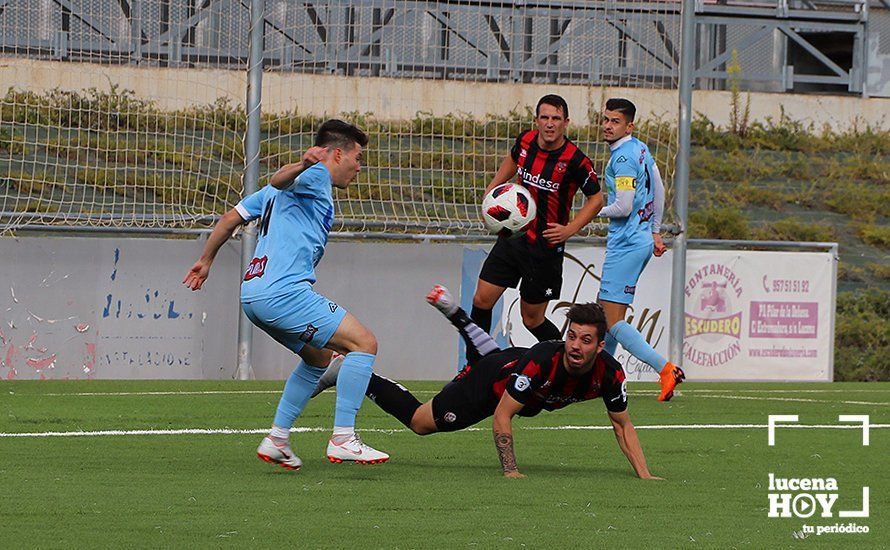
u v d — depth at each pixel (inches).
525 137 927.0
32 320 1127.6
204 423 797.9
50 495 513.7
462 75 1469.0
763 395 1091.9
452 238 1250.6
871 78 2033.7
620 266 977.5
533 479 584.1
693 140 1948.8
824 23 2025.1
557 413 877.8
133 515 469.4
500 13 1465.3
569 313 563.2
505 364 606.2
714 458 679.7
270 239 589.3
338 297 1186.6
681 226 1226.6
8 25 1391.5
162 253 1156.5
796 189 1865.2
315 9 1453.0
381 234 1208.2
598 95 1493.6
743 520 488.1
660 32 1476.4
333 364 617.3
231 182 1417.3
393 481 569.6
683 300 1230.3
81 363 1138.0
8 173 1358.3
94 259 1140.5
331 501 510.3
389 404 635.5
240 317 1160.2
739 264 1263.5
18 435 722.2
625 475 607.5
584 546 429.7
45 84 1401.3
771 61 2030.0
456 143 1443.2
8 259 1121.4
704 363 1257.4
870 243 1744.6
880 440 772.0
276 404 918.4
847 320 1508.4
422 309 1204.5
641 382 1232.2
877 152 1999.3
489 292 936.9
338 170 598.9
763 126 2006.6
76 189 1386.6
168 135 1421.0
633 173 952.3
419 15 1460.4
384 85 1460.4
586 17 1453.0
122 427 768.9
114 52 1430.9
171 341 1158.3
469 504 508.4
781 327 1273.4
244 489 538.0
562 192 919.0
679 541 442.3
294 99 1448.1
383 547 420.2
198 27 1453.0
